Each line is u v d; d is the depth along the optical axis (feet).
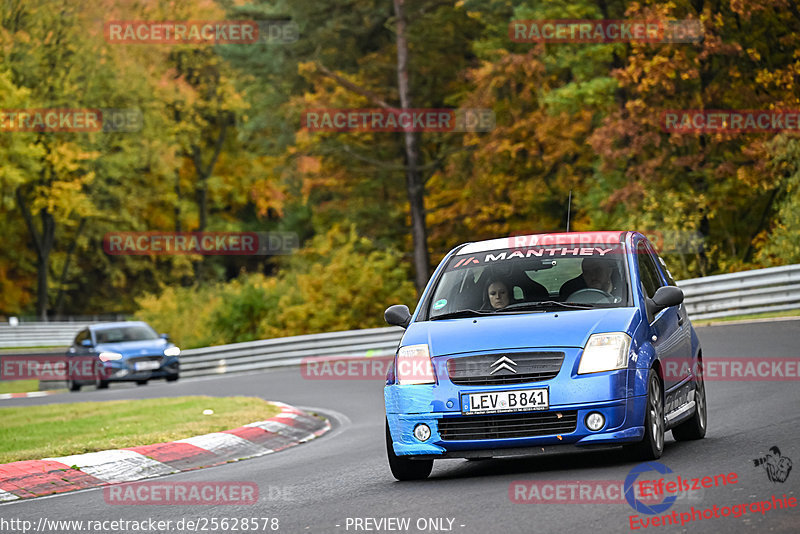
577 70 466.29
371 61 553.23
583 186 484.33
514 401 100.32
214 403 224.74
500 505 86.99
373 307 441.68
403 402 104.01
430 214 558.15
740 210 440.86
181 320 462.60
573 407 99.35
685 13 423.64
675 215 382.01
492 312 110.63
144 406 228.02
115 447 151.84
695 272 379.96
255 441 167.53
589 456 113.60
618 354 101.24
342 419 202.18
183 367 383.24
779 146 379.76
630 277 112.37
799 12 409.28
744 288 296.71
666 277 126.21
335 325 433.89
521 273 115.65
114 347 341.62
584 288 112.06
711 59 432.25
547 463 111.75
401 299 445.37
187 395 276.21
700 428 121.90
